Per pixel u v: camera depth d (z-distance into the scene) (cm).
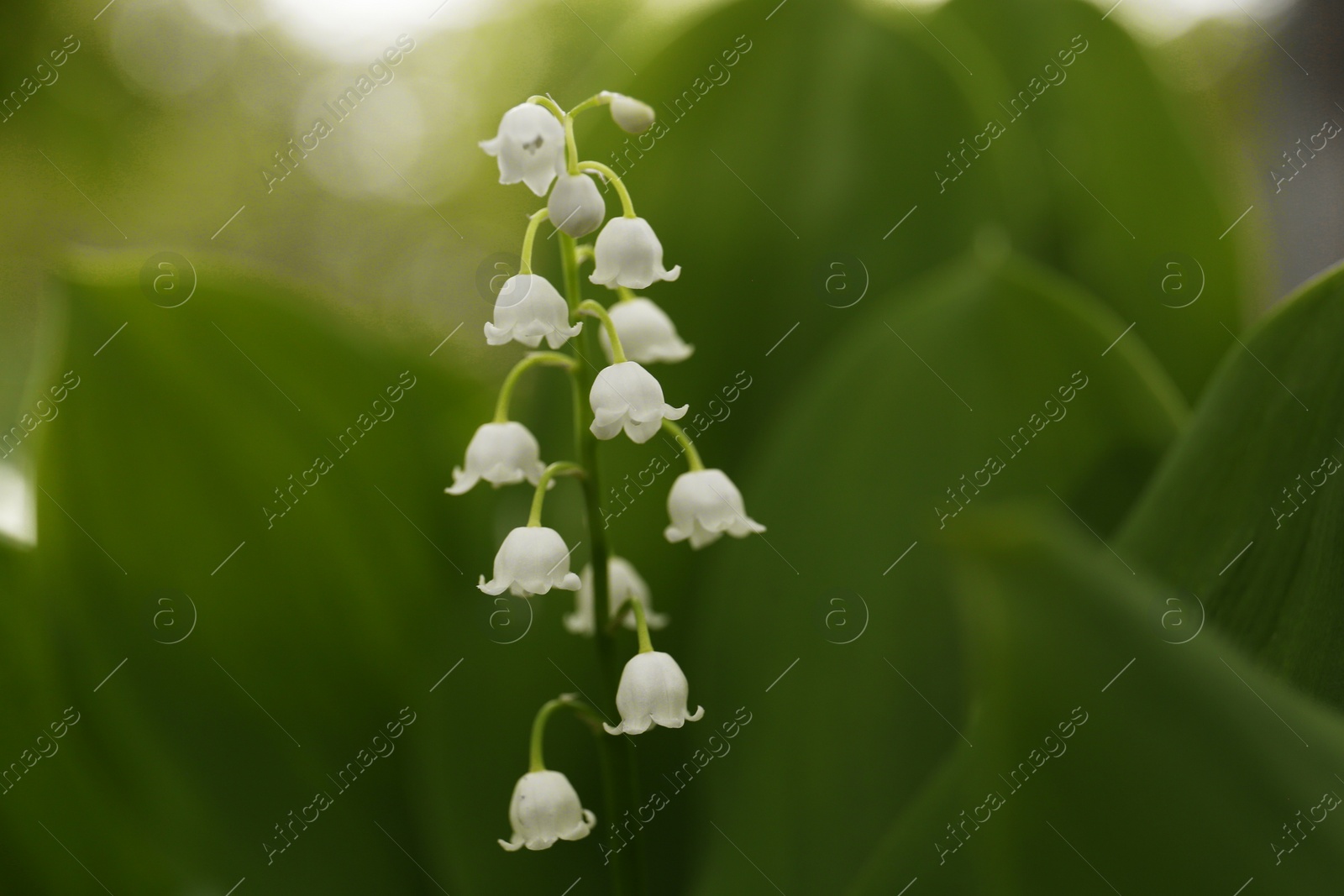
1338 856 30
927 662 35
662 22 39
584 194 31
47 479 35
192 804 35
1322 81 58
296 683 36
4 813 35
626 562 37
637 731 32
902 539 35
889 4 40
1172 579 33
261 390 36
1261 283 47
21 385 40
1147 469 35
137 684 35
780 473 36
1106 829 30
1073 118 44
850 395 36
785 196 38
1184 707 30
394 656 37
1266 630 33
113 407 35
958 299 36
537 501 32
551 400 37
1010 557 30
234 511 36
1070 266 42
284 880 35
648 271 32
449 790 36
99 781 35
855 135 38
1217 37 69
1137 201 43
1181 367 41
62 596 35
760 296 37
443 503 37
